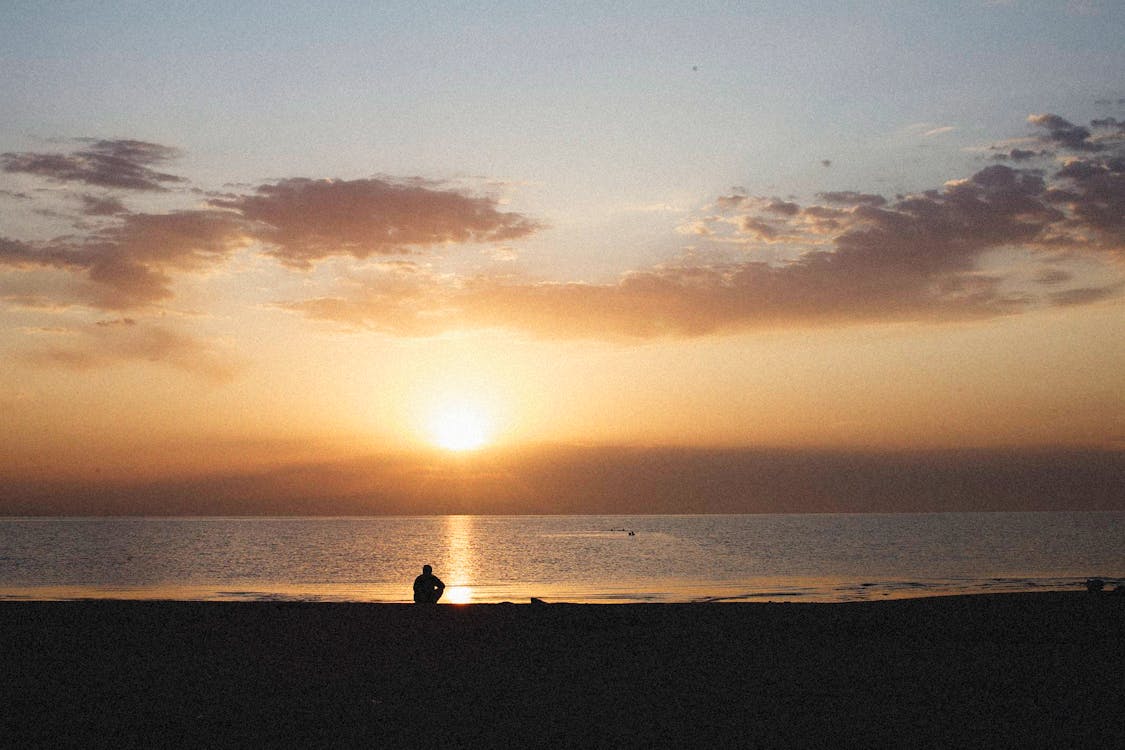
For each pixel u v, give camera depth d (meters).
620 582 45.94
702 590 40.03
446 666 15.21
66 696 12.68
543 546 104.94
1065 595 26.25
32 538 135.00
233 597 37.06
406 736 10.42
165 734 10.52
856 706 11.92
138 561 69.31
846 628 19.75
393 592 40.38
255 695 12.77
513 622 20.77
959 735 10.38
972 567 57.78
